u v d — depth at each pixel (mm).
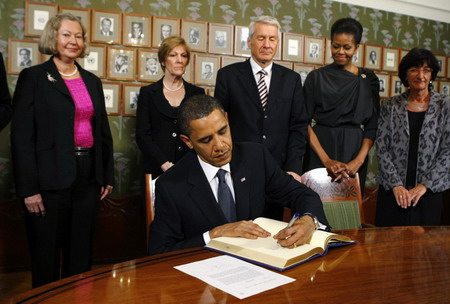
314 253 1405
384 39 5145
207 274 1240
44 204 2506
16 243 3734
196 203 1712
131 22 4086
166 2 4195
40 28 3811
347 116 3111
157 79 4191
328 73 3135
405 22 5234
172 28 4207
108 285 1158
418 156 2875
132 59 4105
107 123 2855
